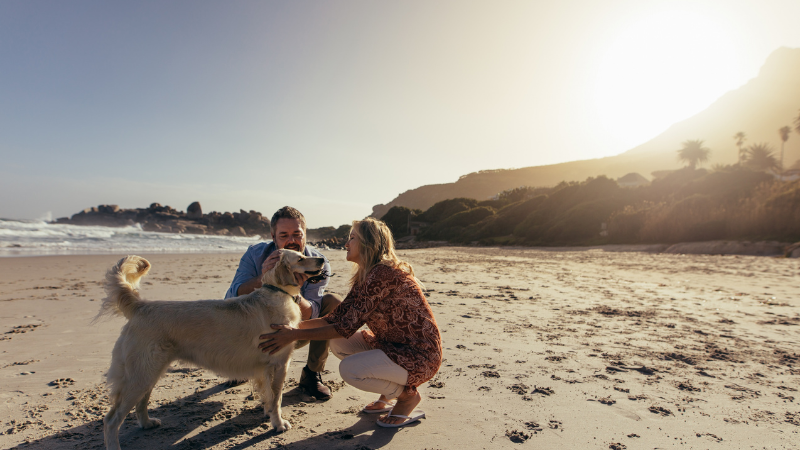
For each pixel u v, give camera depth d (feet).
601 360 14.89
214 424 10.15
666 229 108.06
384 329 10.32
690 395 11.82
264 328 9.98
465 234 200.64
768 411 10.77
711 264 57.52
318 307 12.87
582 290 32.30
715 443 9.04
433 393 11.91
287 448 8.96
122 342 9.15
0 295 26.48
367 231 10.29
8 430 9.48
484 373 13.47
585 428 9.78
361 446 9.00
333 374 13.91
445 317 21.38
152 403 11.35
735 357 15.35
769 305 26.07
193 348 9.46
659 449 8.77
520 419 10.28
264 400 10.30
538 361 14.70
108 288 9.34
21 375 12.80
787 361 14.94
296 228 12.38
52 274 37.45
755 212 90.38
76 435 9.38
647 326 20.18
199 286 30.91
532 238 156.35
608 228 131.23
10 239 89.20
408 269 10.61
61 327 18.61
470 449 8.82
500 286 34.04
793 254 65.77
